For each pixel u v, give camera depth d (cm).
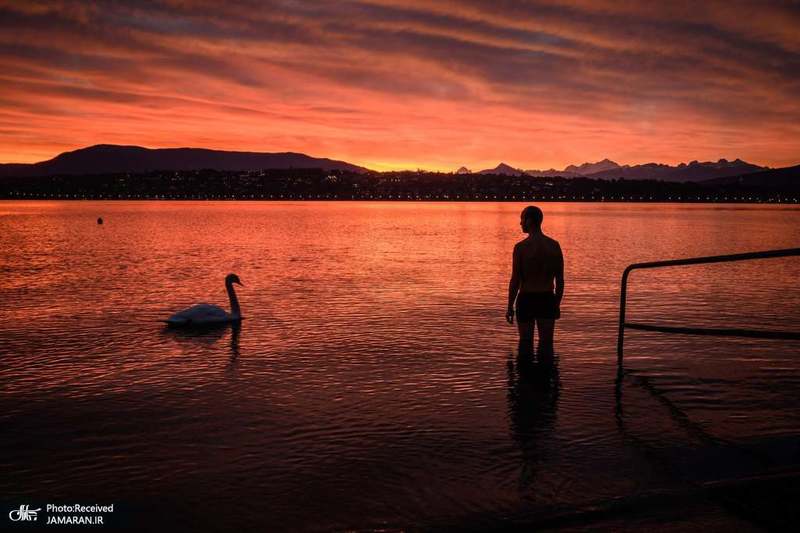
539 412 746
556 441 650
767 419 716
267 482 555
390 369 955
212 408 768
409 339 1175
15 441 658
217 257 3047
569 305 1584
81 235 5131
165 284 2019
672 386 852
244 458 610
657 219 10944
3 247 3734
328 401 794
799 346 1091
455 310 1504
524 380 887
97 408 770
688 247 3972
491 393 825
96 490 543
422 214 14350
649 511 486
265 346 1119
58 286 1959
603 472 569
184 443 651
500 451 623
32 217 10338
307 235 5256
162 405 781
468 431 682
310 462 599
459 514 492
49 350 1090
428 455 614
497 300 1664
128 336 1209
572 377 899
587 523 471
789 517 467
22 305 1590
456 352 1066
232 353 1064
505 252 3409
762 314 1458
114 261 2820
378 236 5144
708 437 658
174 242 4259
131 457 614
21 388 858
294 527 477
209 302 1642
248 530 473
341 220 9550
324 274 2311
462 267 2575
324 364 986
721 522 463
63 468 589
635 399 795
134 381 891
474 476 564
